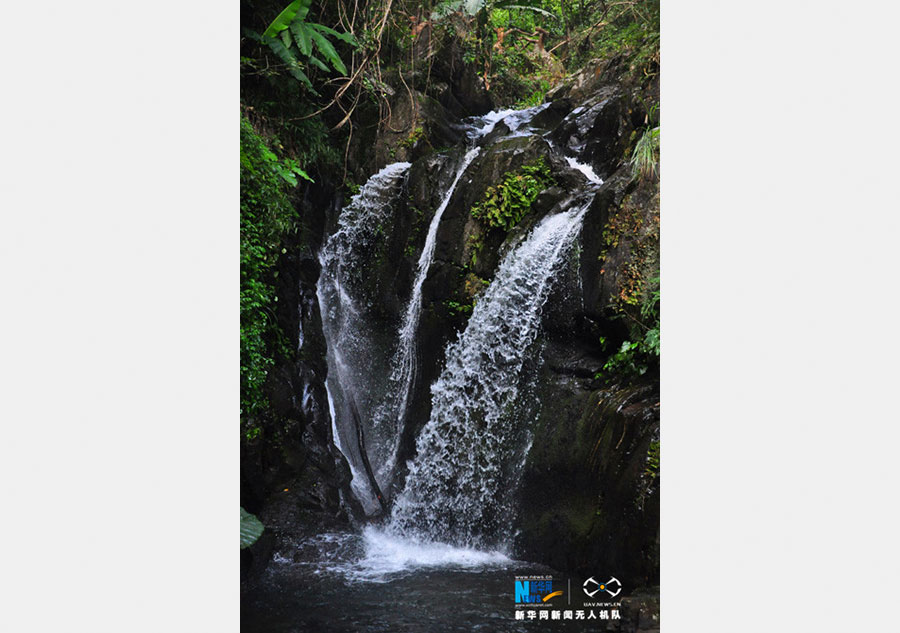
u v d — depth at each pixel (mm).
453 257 6324
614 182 5234
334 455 6273
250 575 4758
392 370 6691
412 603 4234
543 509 4996
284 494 5664
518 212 6059
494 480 5418
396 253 6980
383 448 6492
